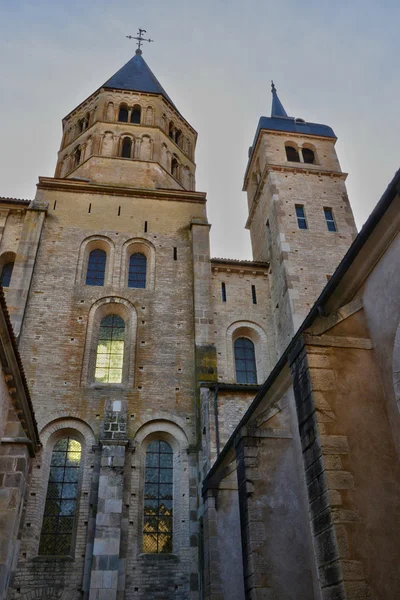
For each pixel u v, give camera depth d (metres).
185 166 39.28
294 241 31.69
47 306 26.94
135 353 26.14
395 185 10.48
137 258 30.56
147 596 20.03
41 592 19.42
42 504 21.45
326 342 12.09
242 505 15.23
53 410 23.69
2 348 15.55
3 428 17.58
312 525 10.71
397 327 11.22
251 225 39.38
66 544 20.84
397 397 10.81
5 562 17.28
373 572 9.53
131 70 44.22
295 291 29.16
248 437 15.88
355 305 12.69
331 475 10.41
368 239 11.84
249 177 41.78
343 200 34.81
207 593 18.17
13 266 28.12
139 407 24.44
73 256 29.14
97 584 19.20
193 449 23.52
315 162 37.78
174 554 21.17
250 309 30.72
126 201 32.31
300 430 11.82
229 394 23.70
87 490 21.77
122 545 20.67
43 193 31.56
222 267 31.75
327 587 9.84
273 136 38.31
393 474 10.59
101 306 27.75
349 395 11.45
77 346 25.91
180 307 28.28
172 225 31.78
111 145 36.66
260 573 13.87
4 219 30.42
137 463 22.84
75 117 40.97
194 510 21.88
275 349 29.44
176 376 25.73
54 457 22.84
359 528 9.91
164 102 40.94
